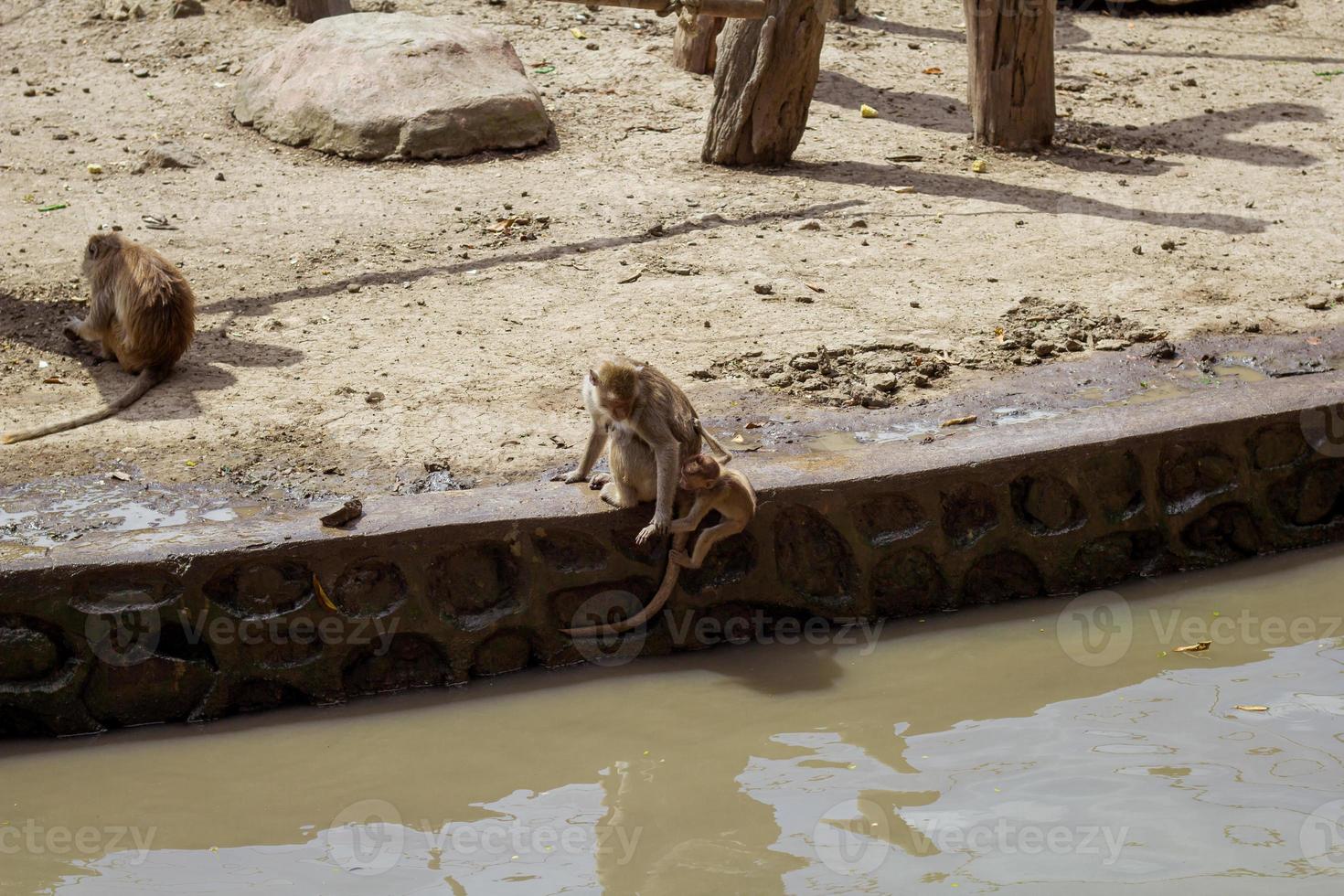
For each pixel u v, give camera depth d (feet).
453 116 37.60
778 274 29.84
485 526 18.99
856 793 16.78
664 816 16.46
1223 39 52.08
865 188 35.91
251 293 28.60
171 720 18.80
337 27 40.29
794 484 20.07
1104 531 21.90
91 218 32.78
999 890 14.60
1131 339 26.37
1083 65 48.06
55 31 45.62
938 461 20.80
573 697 19.33
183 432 22.20
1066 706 18.74
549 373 24.68
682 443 18.67
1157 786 16.53
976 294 28.81
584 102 41.91
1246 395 23.07
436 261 30.60
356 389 23.93
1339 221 33.40
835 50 47.32
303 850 16.03
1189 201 35.12
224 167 36.99
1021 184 36.52
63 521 19.20
